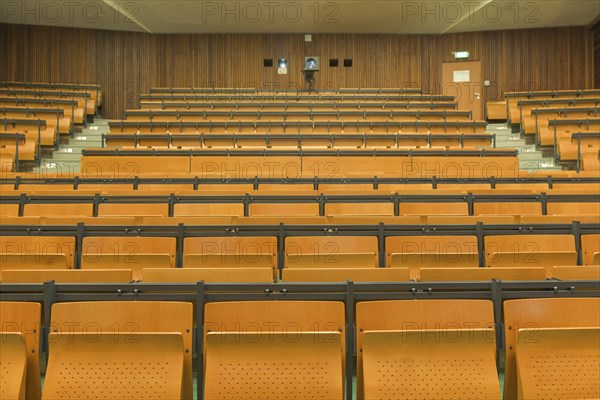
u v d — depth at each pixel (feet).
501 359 5.67
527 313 5.53
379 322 5.48
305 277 6.75
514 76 36.76
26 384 5.24
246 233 9.08
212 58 37.14
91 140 27.37
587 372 5.18
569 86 36.24
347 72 37.58
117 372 5.07
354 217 10.52
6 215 12.04
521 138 28.19
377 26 35.96
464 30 36.96
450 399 5.10
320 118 27.84
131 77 36.42
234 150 19.61
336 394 5.09
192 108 30.14
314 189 14.96
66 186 14.98
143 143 22.45
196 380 6.00
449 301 5.56
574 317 5.57
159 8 31.96
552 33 36.40
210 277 6.82
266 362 5.11
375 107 30.83
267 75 37.42
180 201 12.52
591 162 20.58
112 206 12.08
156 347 5.09
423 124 25.34
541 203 12.46
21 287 5.59
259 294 5.66
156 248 8.78
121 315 5.41
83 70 35.58
